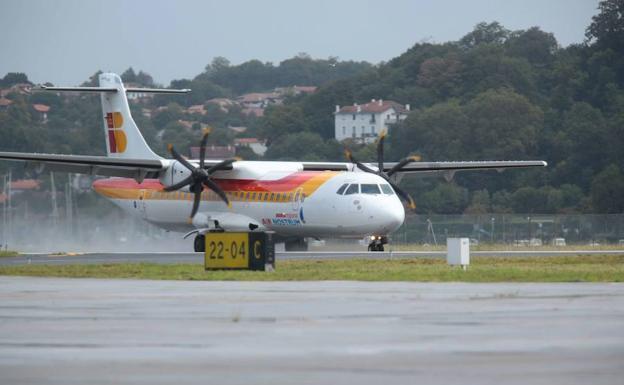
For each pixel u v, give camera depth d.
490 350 59.16
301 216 169.88
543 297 84.62
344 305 80.00
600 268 119.75
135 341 63.12
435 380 51.06
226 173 177.62
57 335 65.50
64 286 100.00
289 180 173.50
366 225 164.50
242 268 119.38
